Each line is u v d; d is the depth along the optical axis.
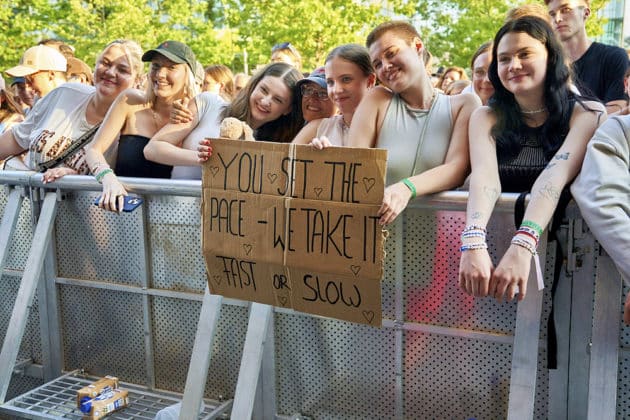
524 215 2.08
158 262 2.93
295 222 2.24
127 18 14.52
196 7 15.84
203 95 3.23
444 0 16.22
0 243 3.10
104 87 3.38
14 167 3.80
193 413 2.54
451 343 2.41
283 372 2.72
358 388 2.59
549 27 2.18
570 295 2.18
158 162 3.03
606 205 1.96
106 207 2.78
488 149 2.25
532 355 2.12
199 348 2.60
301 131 3.02
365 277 2.16
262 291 2.38
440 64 16.69
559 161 2.11
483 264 2.02
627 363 2.17
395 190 2.16
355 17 14.70
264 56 14.99
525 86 2.17
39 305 3.23
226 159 2.35
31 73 4.21
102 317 3.11
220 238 2.40
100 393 2.86
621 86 3.52
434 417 2.47
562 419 2.25
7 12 14.90
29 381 3.36
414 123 2.47
